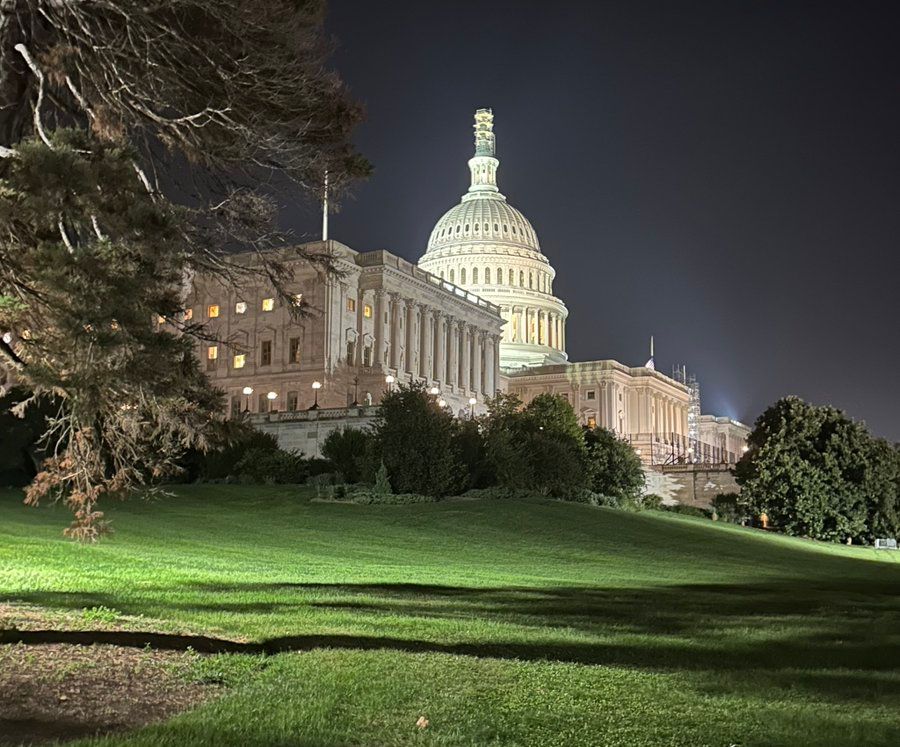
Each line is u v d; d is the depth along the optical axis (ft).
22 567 75.51
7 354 50.03
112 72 58.85
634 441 515.50
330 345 342.44
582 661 44.14
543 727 30.32
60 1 55.83
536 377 540.93
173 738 26.53
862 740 30.45
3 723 28.45
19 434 158.92
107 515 135.85
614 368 526.98
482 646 46.93
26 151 44.73
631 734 29.99
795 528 250.98
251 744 26.55
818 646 54.49
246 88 60.75
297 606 59.52
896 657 51.16
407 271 391.45
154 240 48.44
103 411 53.47
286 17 61.11
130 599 58.34
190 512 152.66
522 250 606.55
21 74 57.47
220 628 47.73
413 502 182.80
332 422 249.96
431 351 410.52
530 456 208.23
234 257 70.59
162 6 57.47
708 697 35.91
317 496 180.24
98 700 31.65
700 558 150.20
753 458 266.57
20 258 49.11
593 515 183.42
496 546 144.97
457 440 205.67
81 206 46.09
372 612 58.44
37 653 38.19
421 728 29.45
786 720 32.71
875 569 162.71
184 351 52.24
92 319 45.60
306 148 64.39
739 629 61.00
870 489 248.93
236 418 61.46
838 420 258.57
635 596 85.15
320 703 31.30
